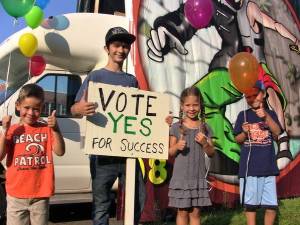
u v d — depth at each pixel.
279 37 9.06
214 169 7.63
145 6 7.45
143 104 4.69
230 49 8.16
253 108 5.73
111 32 4.88
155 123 4.73
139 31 7.30
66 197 7.21
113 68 4.90
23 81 7.03
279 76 8.87
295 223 6.70
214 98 7.77
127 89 4.63
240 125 5.78
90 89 4.48
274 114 5.80
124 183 4.86
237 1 8.51
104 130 4.50
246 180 5.68
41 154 4.25
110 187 4.82
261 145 5.62
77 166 7.21
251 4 8.73
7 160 4.24
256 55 8.56
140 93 4.68
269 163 5.61
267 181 5.63
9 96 6.85
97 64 7.36
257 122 5.67
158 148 4.72
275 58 8.87
